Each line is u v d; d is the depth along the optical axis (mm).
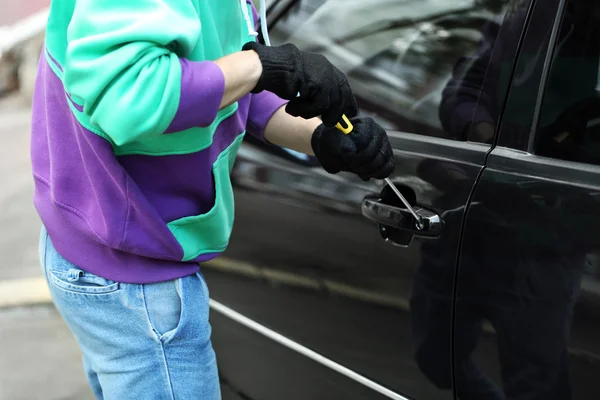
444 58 1451
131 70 902
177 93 929
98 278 1173
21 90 7312
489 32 1361
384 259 1458
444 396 1401
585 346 1146
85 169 1093
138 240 1118
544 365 1211
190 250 1189
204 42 1089
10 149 5680
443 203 1341
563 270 1164
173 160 1108
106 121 932
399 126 1513
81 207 1140
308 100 1062
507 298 1243
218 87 966
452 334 1348
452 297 1333
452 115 1404
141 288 1172
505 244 1241
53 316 3209
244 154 1808
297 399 1799
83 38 918
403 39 1559
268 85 1040
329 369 1660
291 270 1702
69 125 1107
